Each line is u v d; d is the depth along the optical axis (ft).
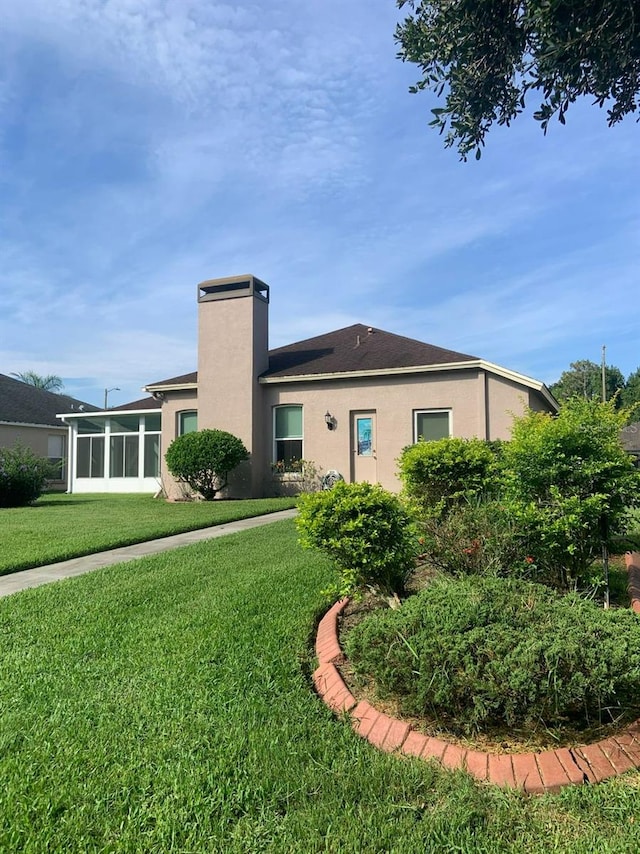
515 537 16.26
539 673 9.00
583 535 16.05
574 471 15.93
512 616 10.64
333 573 20.44
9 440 84.02
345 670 12.30
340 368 52.08
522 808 7.69
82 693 11.33
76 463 71.31
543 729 9.33
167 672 12.21
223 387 54.19
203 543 27.81
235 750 9.05
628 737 9.20
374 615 12.10
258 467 53.72
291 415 54.03
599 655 9.04
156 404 67.62
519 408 45.73
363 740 9.57
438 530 17.51
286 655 13.11
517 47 12.59
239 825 7.32
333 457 51.65
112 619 16.10
